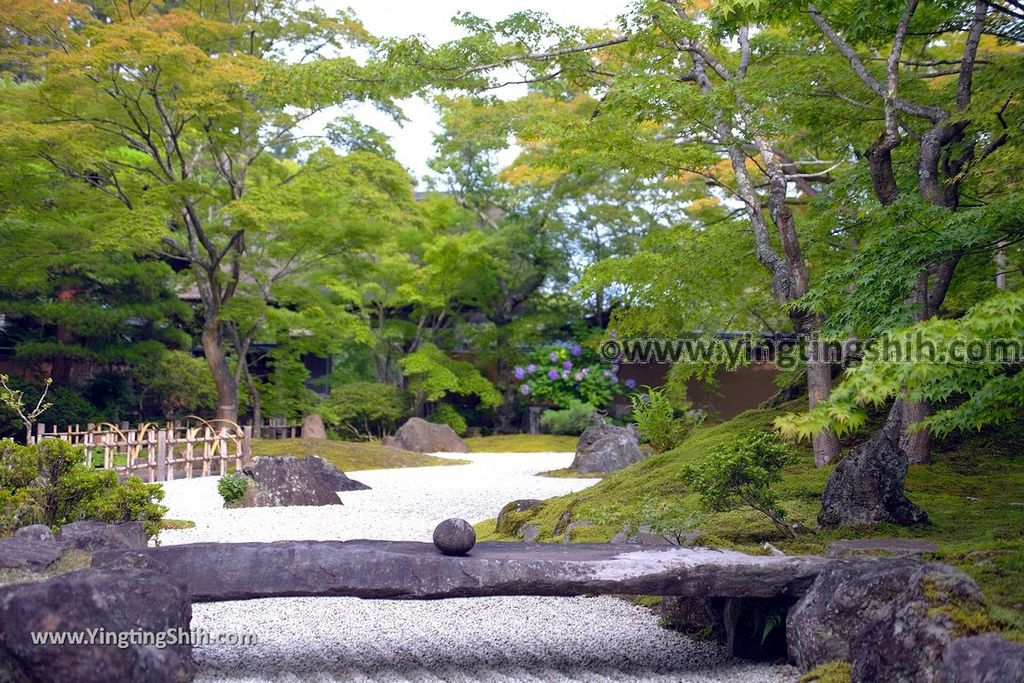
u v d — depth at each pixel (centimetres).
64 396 1861
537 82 1004
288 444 1847
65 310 1852
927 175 796
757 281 1072
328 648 522
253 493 1162
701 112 889
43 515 689
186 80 1523
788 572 474
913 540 595
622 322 1047
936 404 918
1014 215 606
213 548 461
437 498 1240
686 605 562
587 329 2622
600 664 494
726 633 529
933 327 375
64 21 1494
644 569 468
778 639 505
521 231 2458
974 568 493
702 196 2047
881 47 915
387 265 2369
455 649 522
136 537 596
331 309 2092
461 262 2356
